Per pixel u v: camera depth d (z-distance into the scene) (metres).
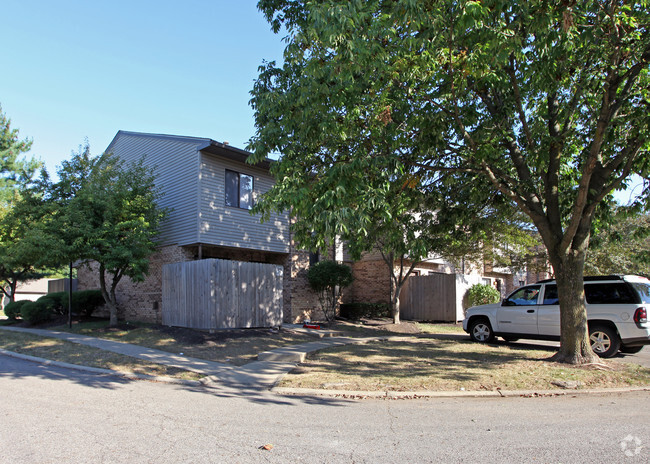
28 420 5.86
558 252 9.75
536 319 12.45
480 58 8.62
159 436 5.26
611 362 9.75
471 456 4.68
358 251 11.15
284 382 8.41
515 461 4.54
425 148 9.94
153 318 17.12
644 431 5.55
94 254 14.23
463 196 12.56
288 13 11.41
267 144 10.25
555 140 9.87
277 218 18.44
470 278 21.66
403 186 10.31
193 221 15.88
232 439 5.19
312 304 19.52
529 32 8.34
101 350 11.52
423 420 6.08
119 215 15.21
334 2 8.23
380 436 5.35
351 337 15.03
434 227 12.51
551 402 7.17
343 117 9.84
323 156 10.35
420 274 23.98
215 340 12.69
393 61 9.11
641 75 10.12
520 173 10.53
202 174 15.95
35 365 10.38
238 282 14.68
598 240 12.40
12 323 19.38
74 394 7.46
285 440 5.17
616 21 8.77
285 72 10.64
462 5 7.46
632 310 10.71
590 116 11.17
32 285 36.47
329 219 7.56
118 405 6.76
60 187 15.92
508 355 10.98
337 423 5.91
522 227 19.33
